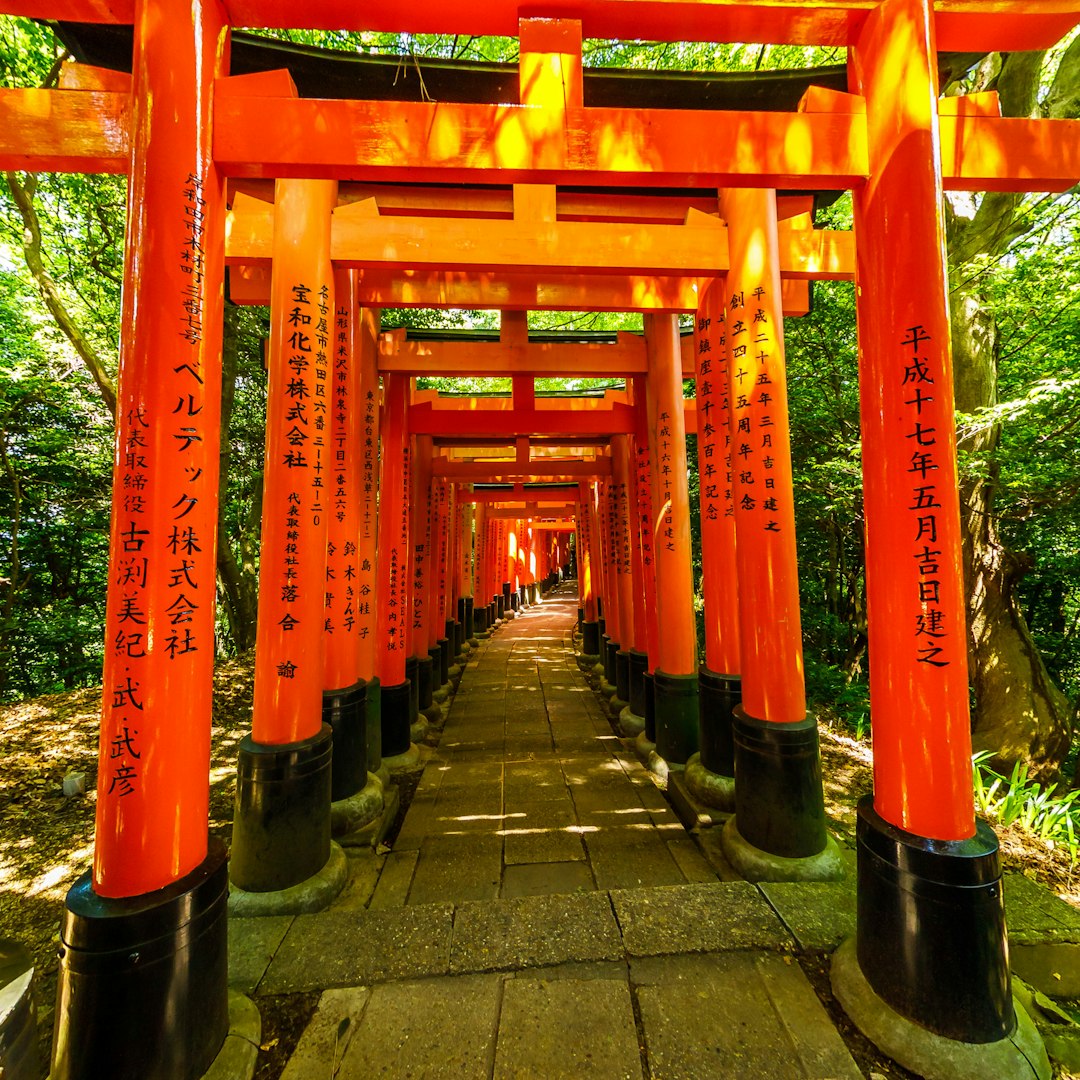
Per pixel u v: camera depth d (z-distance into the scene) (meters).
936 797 2.12
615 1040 2.09
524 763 5.41
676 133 2.40
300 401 3.34
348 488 4.21
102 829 1.91
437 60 3.17
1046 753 6.62
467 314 11.58
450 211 4.08
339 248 3.49
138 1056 1.79
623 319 11.93
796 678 3.44
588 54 6.69
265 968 2.43
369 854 3.67
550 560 32.31
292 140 2.28
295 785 3.08
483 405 7.57
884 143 2.29
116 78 2.50
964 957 1.98
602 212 4.20
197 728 2.08
